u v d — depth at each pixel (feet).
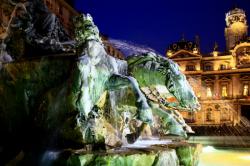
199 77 265.95
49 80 30.73
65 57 30.27
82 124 26.35
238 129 195.83
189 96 33.78
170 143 32.32
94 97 28.58
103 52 29.86
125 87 29.07
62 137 26.99
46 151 27.04
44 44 35.50
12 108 32.68
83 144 25.54
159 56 35.09
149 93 34.42
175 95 33.37
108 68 29.94
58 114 28.55
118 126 30.78
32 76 31.37
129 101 29.01
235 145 128.98
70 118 27.09
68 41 39.29
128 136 31.58
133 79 29.27
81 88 26.89
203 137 143.23
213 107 260.42
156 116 36.52
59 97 28.86
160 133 35.86
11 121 32.73
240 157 74.59
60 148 26.66
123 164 23.70
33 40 35.63
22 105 32.12
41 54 34.81
